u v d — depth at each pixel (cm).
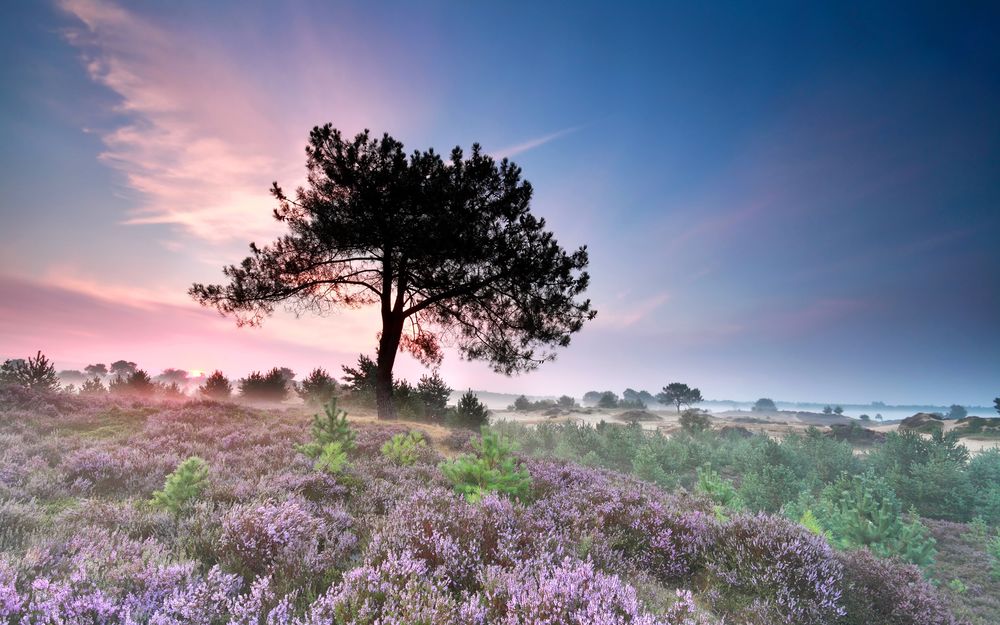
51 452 775
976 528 1338
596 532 507
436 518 440
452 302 2339
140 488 621
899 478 1711
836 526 984
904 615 466
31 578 299
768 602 426
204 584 298
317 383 2762
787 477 1666
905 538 895
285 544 391
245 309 2098
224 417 1316
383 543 392
